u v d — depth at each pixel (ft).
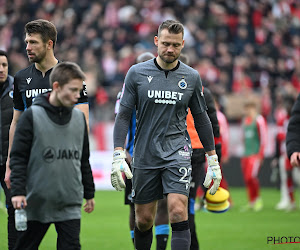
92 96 250.98
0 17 297.94
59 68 58.18
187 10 303.48
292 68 286.46
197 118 73.15
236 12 305.32
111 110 232.94
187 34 287.89
